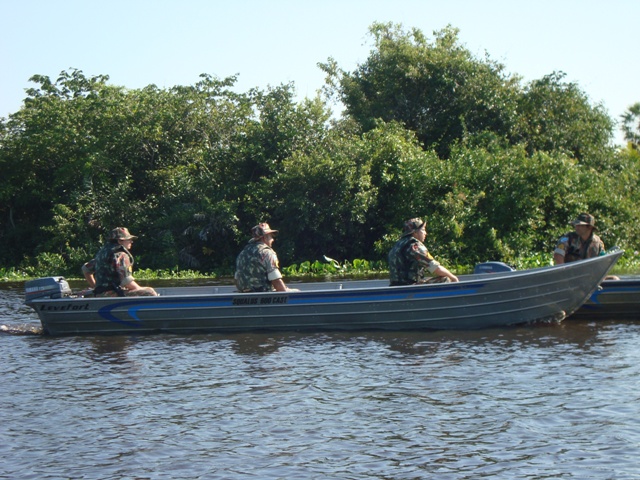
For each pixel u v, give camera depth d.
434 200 27.38
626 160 33.09
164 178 31.11
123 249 12.82
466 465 5.99
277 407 7.64
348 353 10.25
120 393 8.31
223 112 32.56
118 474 5.96
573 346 10.31
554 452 6.20
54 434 6.94
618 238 27.61
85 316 12.38
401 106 33.84
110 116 31.36
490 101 32.00
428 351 10.23
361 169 27.22
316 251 28.03
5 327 13.09
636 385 8.05
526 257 26.16
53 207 32.00
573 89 33.19
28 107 34.78
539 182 27.58
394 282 12.28
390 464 6.05
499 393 7.91
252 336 11.86
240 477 5.84
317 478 5.80
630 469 5.81
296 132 28.73
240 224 28.59
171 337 11.95
